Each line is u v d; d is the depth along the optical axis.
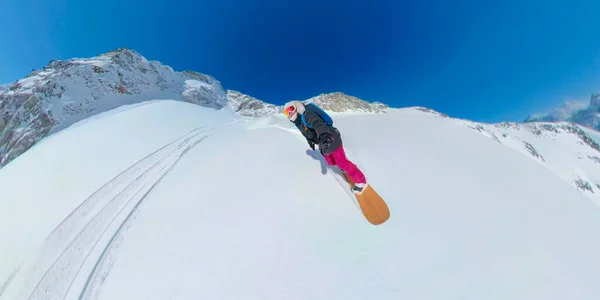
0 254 5.15
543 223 4.63
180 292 3.13
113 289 3.46
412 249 3.40
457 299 2.76
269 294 2.95
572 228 4.73
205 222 4.49
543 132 63.19
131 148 10.88
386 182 5.18
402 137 10.25
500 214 4.63
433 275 3.02
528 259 3.45
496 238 3.83
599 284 3.24
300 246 3.52
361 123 13.55
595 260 3.78
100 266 3.99
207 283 3.20
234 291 3.04
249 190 5.31
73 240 4.96
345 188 4.62
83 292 3.61
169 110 19.42
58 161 9.87
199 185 6.18
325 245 3.50
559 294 2.98
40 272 4.35
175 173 7.47
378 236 3.61
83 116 17.55
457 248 3.46
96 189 7.34
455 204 4.67
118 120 15.79
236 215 4.49
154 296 3.16
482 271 3.13
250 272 3.25
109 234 4.85
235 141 9.99
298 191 4.78
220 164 7.32
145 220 5.07
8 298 4.02
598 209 6.42
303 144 7.43
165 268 3.58
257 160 6.98
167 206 5.47
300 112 4.25
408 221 3.95
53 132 15.58
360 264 3.20
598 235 4.68
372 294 2.83
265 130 11.53
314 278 3.07
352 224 3.83
